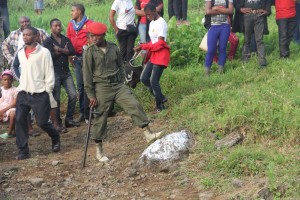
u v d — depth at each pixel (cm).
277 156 778
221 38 1172
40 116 933
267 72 1138
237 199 716
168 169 823
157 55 1039
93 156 926
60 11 2433
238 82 1109
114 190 789
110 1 2630
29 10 2633
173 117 1008
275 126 859
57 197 778
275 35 1398
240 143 854
